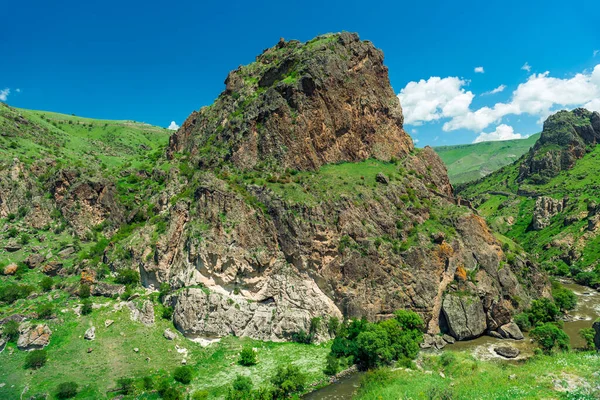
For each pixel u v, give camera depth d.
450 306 82.56
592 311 100.00
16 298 77.69
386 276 83.25
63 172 106.00
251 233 84.38
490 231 106.12
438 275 85.31
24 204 103.25
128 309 76.81
